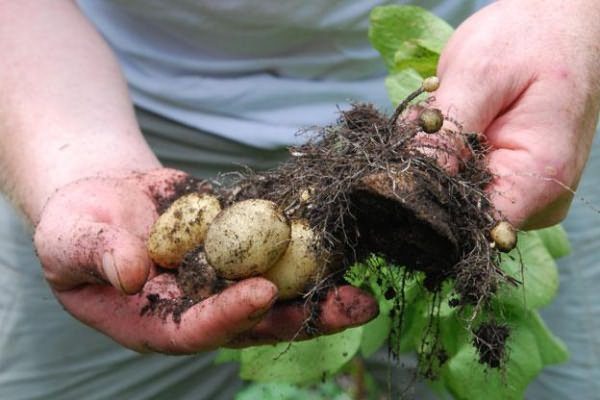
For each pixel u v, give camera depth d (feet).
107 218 2.04
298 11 2.62
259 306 1.74
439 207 1.84
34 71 2.42
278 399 2.52
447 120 1.97
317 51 2.75
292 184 1.99
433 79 1.94
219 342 1.86
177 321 1.89
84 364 2.91
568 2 2.08
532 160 1.98
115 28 2.82
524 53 2.01
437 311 2.23
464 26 2.13
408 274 1.99
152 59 2.81
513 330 2.18
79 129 2.34
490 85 1.99
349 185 1.86
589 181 2.86
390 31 2.41
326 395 2.54
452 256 1.86
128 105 2.49
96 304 2.00
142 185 2.16
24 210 2.31
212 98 2.80
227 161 2.92
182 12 2.65
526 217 1.99
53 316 2.85
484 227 1.88
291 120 2.83
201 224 1.96
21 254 2.81
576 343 2.92
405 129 1.95
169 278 2.00
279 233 1.85
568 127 2.01
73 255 1.90
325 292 1.91
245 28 2.67
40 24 2.52
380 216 1.86
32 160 2.29
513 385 2.27
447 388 2.42
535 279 2.27
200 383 3.02
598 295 2.90
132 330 1.97
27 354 2.88
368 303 1.89
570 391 2.93
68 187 2.08
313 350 2.33
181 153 2.93
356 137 1.97
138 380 2.97
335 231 1.90
